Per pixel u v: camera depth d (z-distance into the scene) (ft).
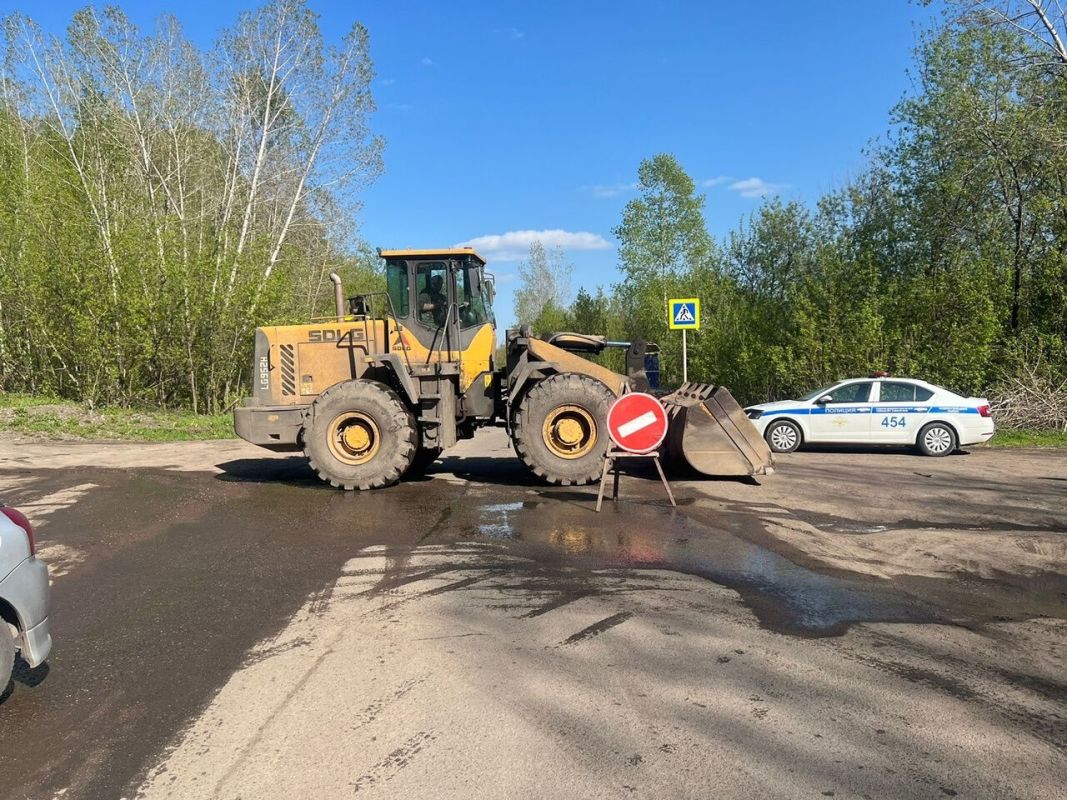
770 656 13.79
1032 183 59.11
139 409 64.95
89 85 73.20
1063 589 17.95
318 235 93.81
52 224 62.13
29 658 12.17
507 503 27.78
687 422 31.58
